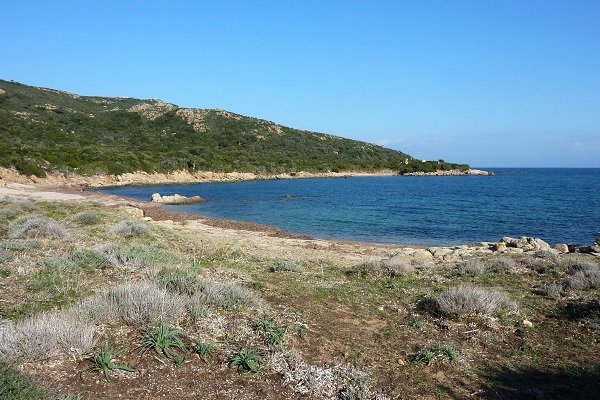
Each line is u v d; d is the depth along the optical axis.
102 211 24.05
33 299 7.42
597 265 12.90
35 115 96.75
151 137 104.44
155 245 14.56
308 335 6.96
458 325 7.89
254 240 21.17
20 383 4.32
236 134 122.56
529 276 12.09
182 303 7.17
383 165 128.88
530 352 6.88
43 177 56.22
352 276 12.20
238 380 5.36
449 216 36.91
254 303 7.94
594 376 6.07
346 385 5.48
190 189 64.56
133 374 5.18
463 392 5.55
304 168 104.56
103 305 6.72
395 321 8.11
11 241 12.16
